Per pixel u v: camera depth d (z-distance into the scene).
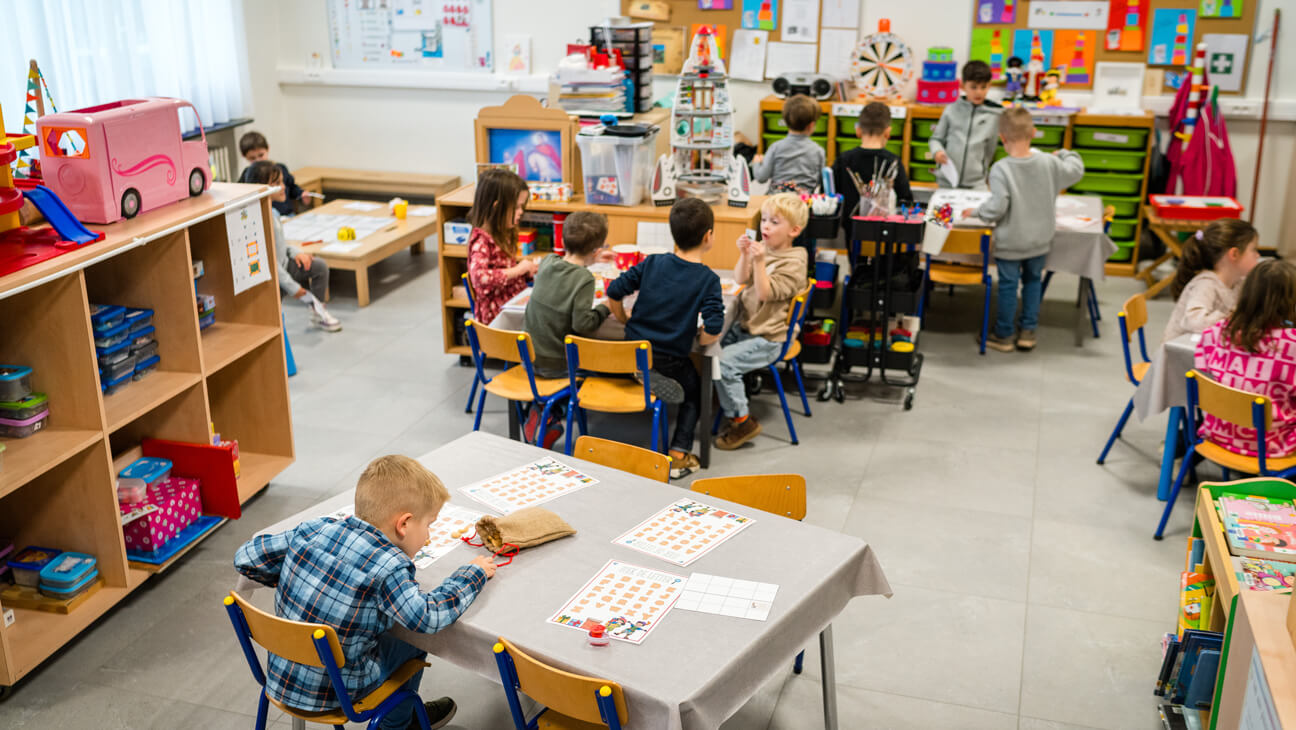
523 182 4.84
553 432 4.63
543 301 4.26
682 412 4.48
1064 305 6.68
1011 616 3.51
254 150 6.73
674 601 2.42
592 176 5.19
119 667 3.27
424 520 2.44
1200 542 3.20
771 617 2.36
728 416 4.70
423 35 8.38
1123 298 6.77
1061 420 5.03
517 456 3.15
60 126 3.29
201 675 3.24
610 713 2.11
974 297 6.89
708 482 3.01
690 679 2.15
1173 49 7.12
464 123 8.59
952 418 5.05
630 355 4.03
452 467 3.07
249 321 4.24
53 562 3.43
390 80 8.55
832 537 2.71
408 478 2.40
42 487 3.44
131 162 3.48
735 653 2.24
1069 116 7.02
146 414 3.89
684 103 5.02
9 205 3.08
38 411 3.26
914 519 4.12
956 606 3.56
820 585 2.50
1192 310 4.10
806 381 5.51
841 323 5.46
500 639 2.29
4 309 3.22
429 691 3.13
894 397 5.31
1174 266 7.33
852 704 3.08
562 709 2.22
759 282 4.46
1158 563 3.82
